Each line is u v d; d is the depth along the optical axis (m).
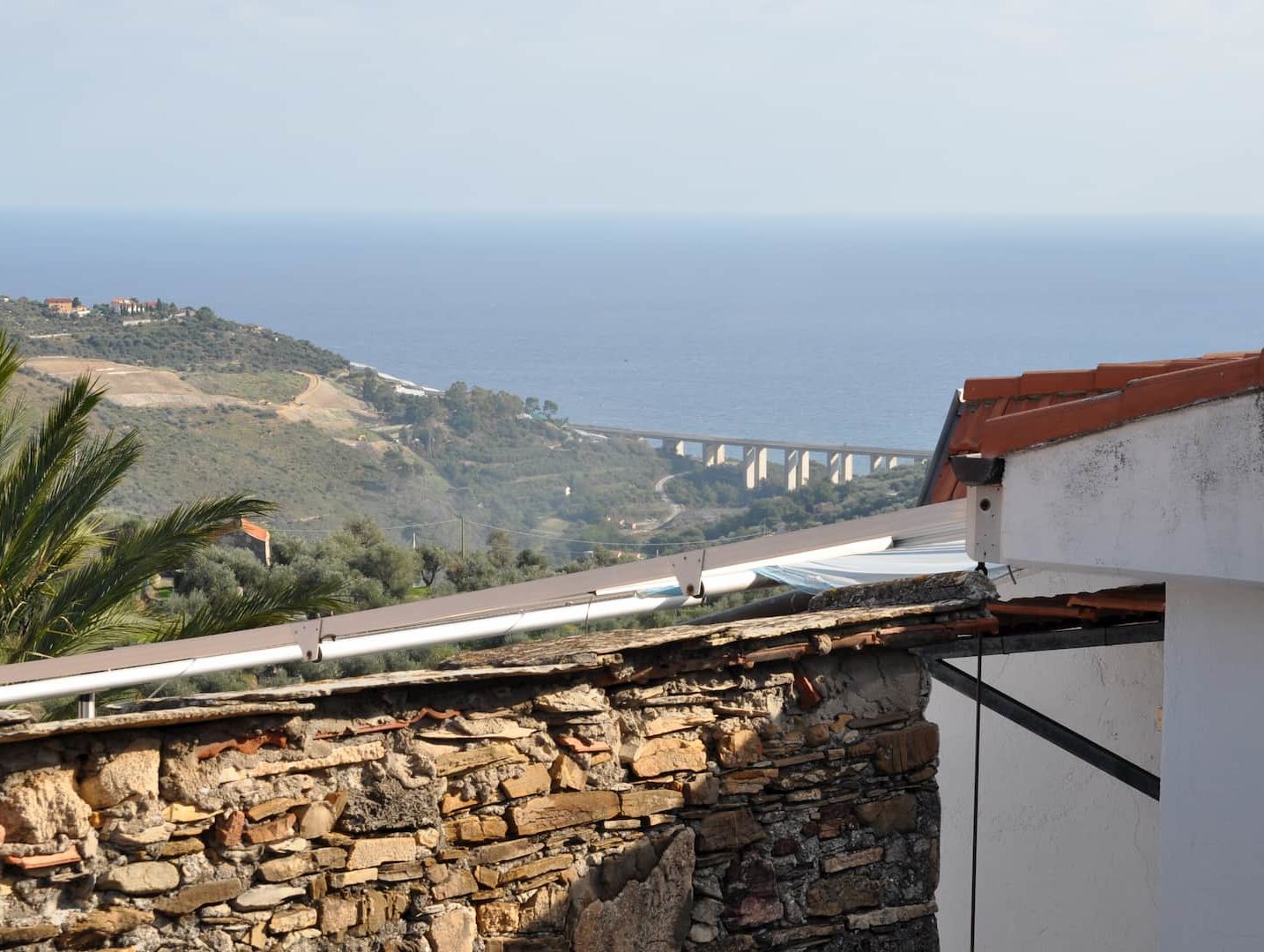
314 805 3.78
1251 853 4.13
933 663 6.50
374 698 3.91
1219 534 3.95
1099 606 5.06
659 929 4.23
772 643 4.40
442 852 3.94
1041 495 4.35
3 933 3.39
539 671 4.04
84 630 12.94
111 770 3.53
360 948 3.82
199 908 3.63
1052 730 6.57
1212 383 3.93
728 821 4.34
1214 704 4.20
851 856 4.52
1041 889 7.61
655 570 6.02
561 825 4.12
